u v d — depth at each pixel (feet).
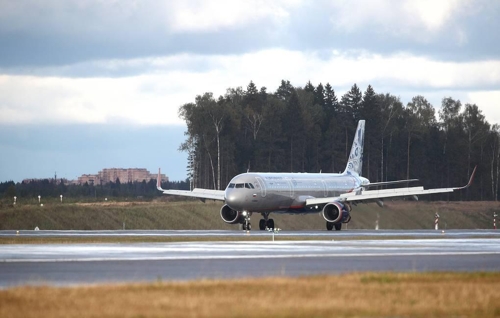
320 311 276.62
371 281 362.94
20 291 314.96
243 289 327.06
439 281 369.30
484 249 634.43
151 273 408.05
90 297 300.61
